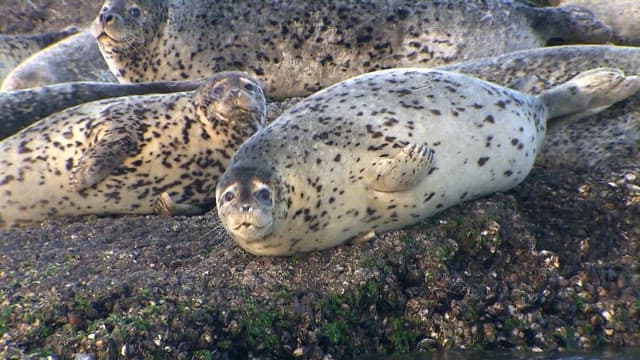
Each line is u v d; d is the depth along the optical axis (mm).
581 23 39469
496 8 39344
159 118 32344
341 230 27828
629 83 32125
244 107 31844
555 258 28641
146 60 39875
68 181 32188
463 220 28906
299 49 39188
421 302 27375
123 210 32219
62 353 24172
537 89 34062
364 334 26719
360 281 26875
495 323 27219
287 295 26234
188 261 27891
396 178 27297
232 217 26125
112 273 27031
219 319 25422
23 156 32594
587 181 30906
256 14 39438
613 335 27406
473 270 28406
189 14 39719
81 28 52531
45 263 27828
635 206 30312
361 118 28531
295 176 27281
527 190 30828
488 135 29109
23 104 36031
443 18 39125
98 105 33281
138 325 24719
